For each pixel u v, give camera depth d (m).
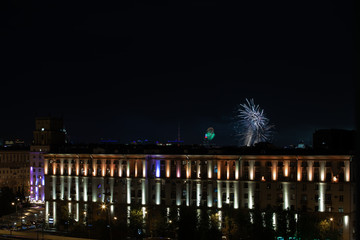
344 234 142.00
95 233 159.38
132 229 155.50
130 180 176.75
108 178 181.38
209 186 164.12
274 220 149.75
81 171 188.50
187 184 167.88
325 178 146.88
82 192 186.88
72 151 194.62
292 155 151.38
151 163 175.50
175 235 151.88
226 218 146.12
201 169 166.75
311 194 148.38
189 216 141.25
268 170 155.88
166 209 159.62
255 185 156.75
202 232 133.88
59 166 193.38
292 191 151.25
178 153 172.62
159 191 172.00
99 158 184.88
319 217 144.12
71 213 180.50
